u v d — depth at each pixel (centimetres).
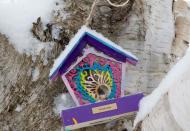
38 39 117
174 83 82
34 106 113
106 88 104
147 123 91
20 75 115
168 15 127
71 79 103
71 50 98
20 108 113
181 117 75
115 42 117
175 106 78
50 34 116
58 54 115
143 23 119
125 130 110
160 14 125
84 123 101
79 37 98
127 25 118
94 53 101
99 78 103
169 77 90
